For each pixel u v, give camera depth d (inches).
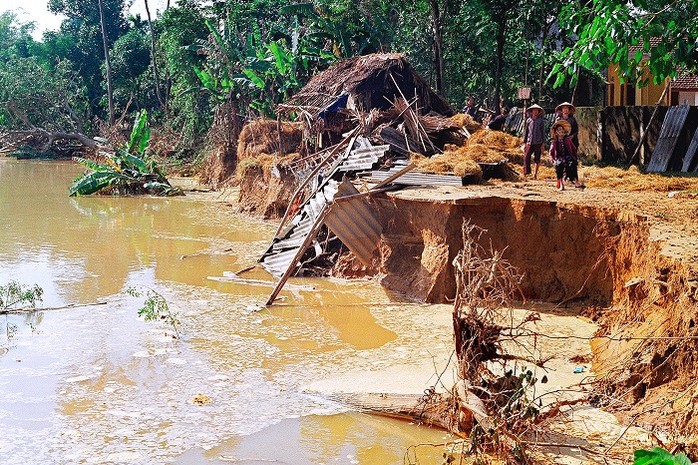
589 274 565.3
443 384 433.7
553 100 1323.8
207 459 362.3
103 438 383.2
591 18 549.6
